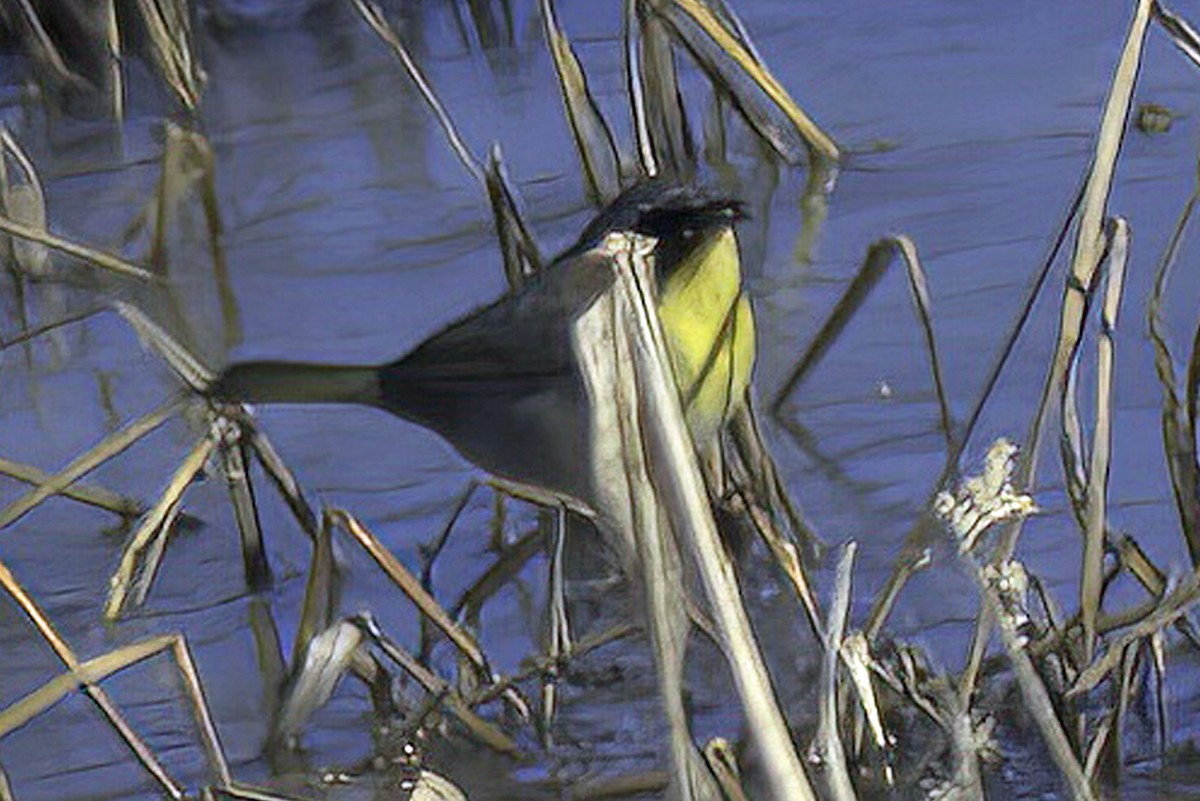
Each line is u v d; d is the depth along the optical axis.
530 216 13.01
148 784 8.02
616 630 8.34
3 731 7.57
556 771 7.93
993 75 14.37
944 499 7.25
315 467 10.37
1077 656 7.91
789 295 11.88
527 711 8.22
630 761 7.95
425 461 10.39
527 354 8.88
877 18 15.35
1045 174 12.95
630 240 6.62
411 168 13.88
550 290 9.00
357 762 8.07
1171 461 8.29
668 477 6.43
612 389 7.96
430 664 8.62
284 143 14.42
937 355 10.69
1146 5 7.80
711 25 13.17
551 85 14.73
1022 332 11.06
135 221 13.55
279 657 8.92
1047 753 7.67
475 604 9.01
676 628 6.53
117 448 9.54
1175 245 8.69
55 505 10.23
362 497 10.11
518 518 9.88
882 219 12.66
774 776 6.15
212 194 13.63
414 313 12.16
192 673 7.78
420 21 15.66
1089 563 7.87
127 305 10.65
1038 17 15.12
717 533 6.34
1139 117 13.34
